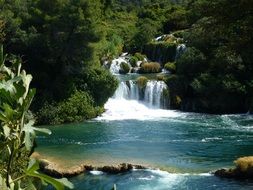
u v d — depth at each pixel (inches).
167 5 2955.2
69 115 1337.4
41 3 1428.4
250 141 1045.8
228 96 1498.5
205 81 1507.1
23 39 1392.7
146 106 1550.2
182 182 767.1
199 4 761.0
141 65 1915.6
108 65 1927.9
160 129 1202.6
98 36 1418.6
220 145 1013.2
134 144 1038.4
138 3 3262.8
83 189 745.0
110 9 2839.6
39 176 81.3
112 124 1288.1
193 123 1285.7
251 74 1515.7
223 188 730.2
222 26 740.0
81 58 1439.5
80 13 1375.5
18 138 81.2
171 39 2146.9
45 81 1406.3
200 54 1581.0
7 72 88.4
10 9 1454.2
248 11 703.7
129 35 2404.0
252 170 770.2
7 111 80.2
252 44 730.2
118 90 1566.2
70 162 877.8
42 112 1306.6
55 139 1098.7
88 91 1441.9
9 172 81.5
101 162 877.8
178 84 1574.8
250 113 1461.6
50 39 1411.2
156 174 809.5
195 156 926.4
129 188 745.6
